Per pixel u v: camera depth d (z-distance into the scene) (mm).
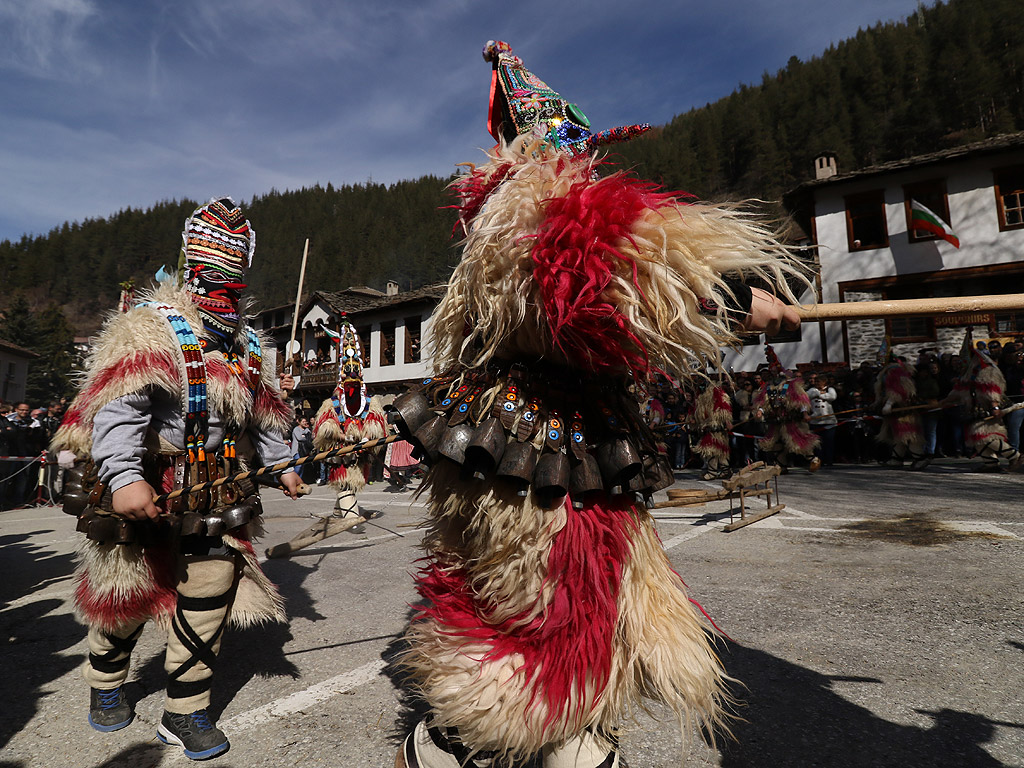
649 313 1222
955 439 11945
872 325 18484
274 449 2449
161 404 2049
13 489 11234
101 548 2039
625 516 1375
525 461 1246
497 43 2008
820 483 8539
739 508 6562
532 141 1462
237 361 2275
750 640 2730
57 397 63000
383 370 28062
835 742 1889
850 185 19312
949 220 18219
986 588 3316
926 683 2260
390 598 3701
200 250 2273
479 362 1304
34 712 2342
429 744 1382
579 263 1174
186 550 1973
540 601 1259
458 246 1472
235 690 2443
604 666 1244
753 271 1311
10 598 4191
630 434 1379
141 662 2848
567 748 1298
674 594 1416
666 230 1209
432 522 1512
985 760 1765
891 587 3420
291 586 4051
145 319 2041
